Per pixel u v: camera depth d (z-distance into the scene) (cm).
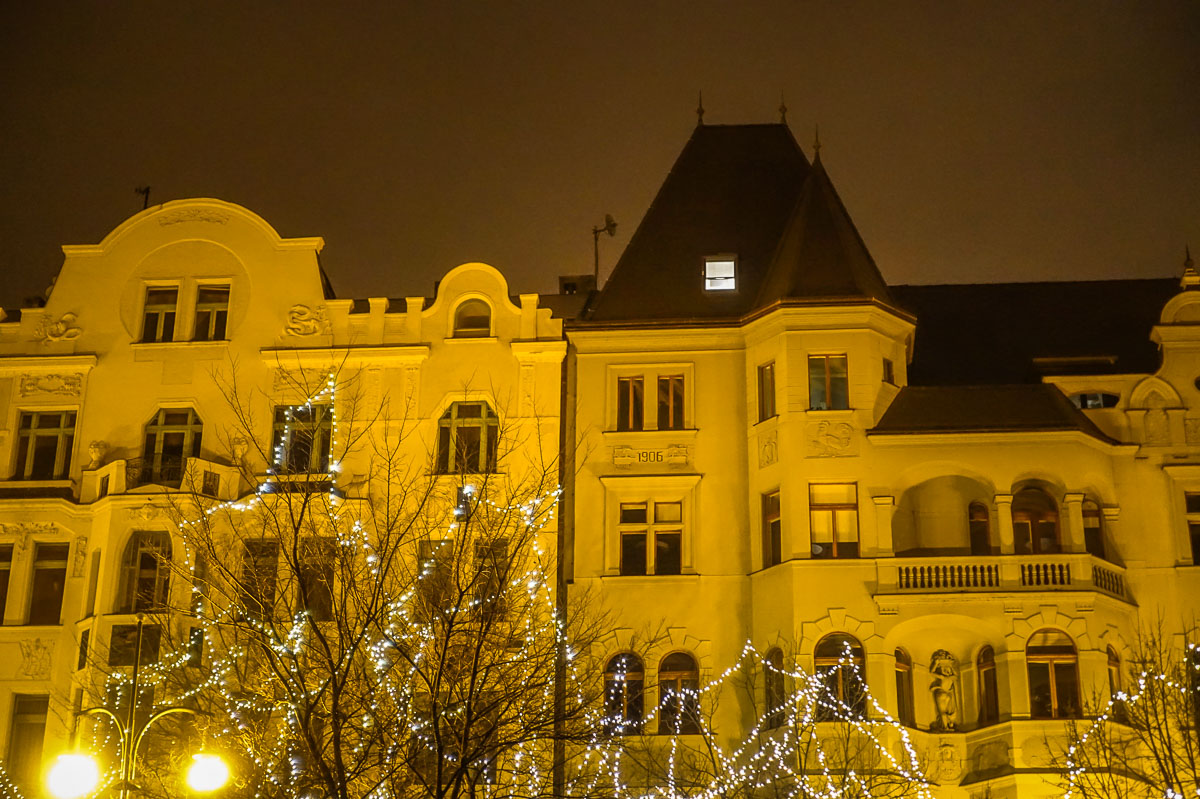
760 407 3791
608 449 3812
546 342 3881
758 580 3638
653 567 3716
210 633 3484
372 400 3875
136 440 3900
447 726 2580
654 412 3856
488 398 3856
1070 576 3481
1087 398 3816
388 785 2584
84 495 3844
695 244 4109
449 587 2795
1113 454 3716
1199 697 3388
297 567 2550
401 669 2834
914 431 3628
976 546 3647
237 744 2823
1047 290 4291
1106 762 3262
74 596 3766
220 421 3897
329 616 3145
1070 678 3419
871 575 3522
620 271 4062
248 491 3694
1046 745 3212
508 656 2958
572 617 3391
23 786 3625
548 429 3809
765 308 3791
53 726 3641
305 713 2392
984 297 4300
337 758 2328
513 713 2916
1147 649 3403
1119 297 4231
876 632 3472
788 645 3491
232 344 3972
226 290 4056
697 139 4366
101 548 3716
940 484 3706
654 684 3591
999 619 3456
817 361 3741
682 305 3981
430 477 3578
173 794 3100
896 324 3806
